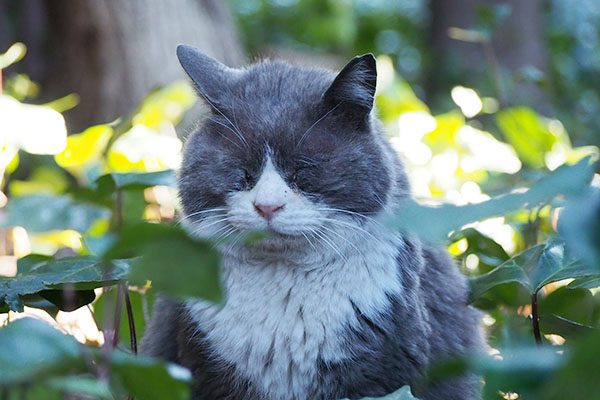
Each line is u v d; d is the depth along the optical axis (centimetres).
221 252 112
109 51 200
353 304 111
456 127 162
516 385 85
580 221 82
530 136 150
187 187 114
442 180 155
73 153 145
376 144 113
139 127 142
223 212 112
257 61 129
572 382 78
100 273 105
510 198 88
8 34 234
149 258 85
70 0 204
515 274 104
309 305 111
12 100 140
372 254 111
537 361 85
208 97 114
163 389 89
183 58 117
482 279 106
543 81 163
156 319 118
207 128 115
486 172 157
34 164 175
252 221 110
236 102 114
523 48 325
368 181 112
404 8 417
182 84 155
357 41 401
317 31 374
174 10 202
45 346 87
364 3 419
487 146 157
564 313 109
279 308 111
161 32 200
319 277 111
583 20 372
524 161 163
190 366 113
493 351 117
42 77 216
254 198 110
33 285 104
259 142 111
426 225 86
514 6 329
